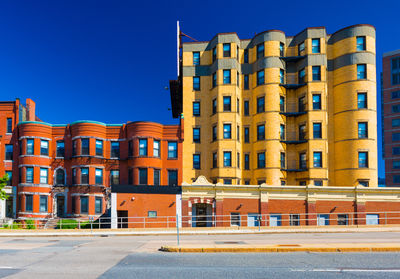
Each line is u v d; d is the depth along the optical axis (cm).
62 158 3909
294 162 4019
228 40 4128
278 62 4056
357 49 3947
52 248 1677
